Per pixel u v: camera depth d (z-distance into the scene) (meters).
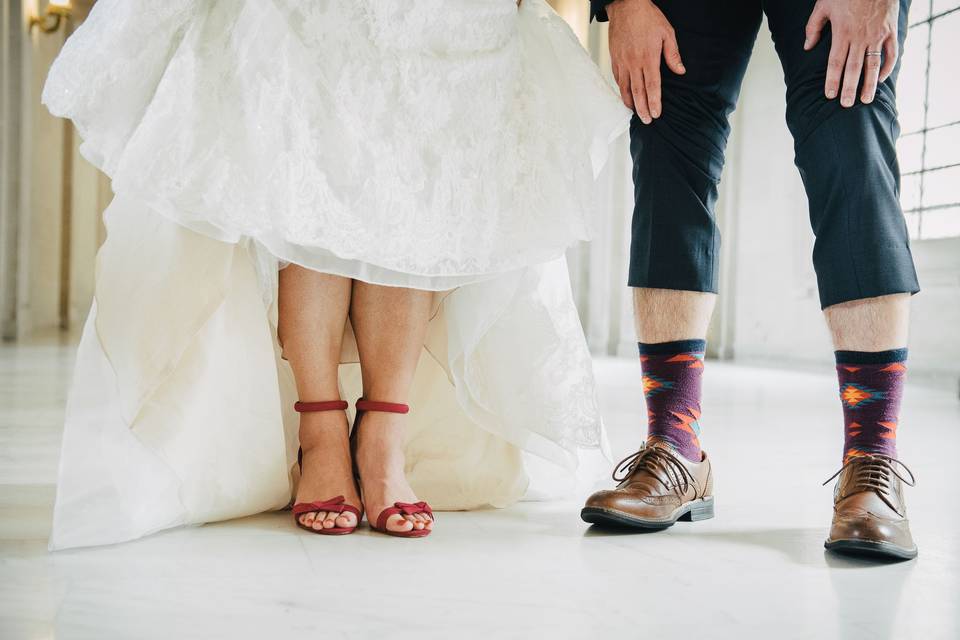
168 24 1.47
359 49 1.55
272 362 1.69
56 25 9.91
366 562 1.40
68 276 12.94
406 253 1.60
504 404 1.81
